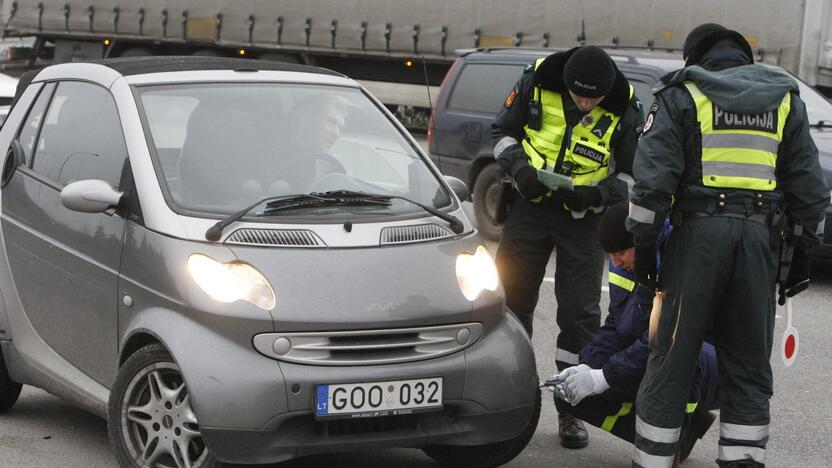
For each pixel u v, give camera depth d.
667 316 14.66
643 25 54.66
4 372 18.38
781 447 18.22
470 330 14.84
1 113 38.03
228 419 13.67
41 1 79.00
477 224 37.31
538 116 18.23
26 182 17.86
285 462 16.42
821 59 50.06
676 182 14.42
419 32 64.19
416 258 15.09
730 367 14.80
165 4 73.81
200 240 14.70
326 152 16.77
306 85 17.64
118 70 17.34
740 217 14.30
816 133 32.94
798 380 22.14
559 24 58.25
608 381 15.88
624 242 15.98
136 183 15.51
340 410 13.96
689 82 14.56
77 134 17.30
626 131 18.19
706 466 17.06
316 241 14.89
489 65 37.22
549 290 30.06
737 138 14.33
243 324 13.94
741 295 14.45
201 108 16.62
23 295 17.78
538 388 15.92
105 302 15.71
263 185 15.90
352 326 14.10
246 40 71.12
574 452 17.55
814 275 32.56
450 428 14.62
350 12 66.88
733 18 51.78
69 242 16.55
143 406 14.93
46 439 17.67
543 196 18.08
